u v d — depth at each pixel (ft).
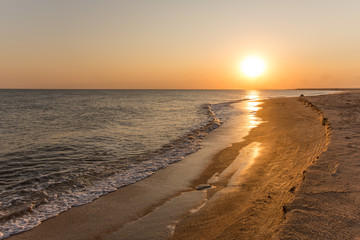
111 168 30.19
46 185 24.98
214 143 41.93
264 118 70.59
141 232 16.29
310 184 17.01
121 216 18.66
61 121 75.56
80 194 22.76
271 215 15.08
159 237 15.55
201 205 19.72
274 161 28.99
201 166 30.19
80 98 266.36
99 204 20.72
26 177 27.43
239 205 18.67
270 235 12.57
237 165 29.53
